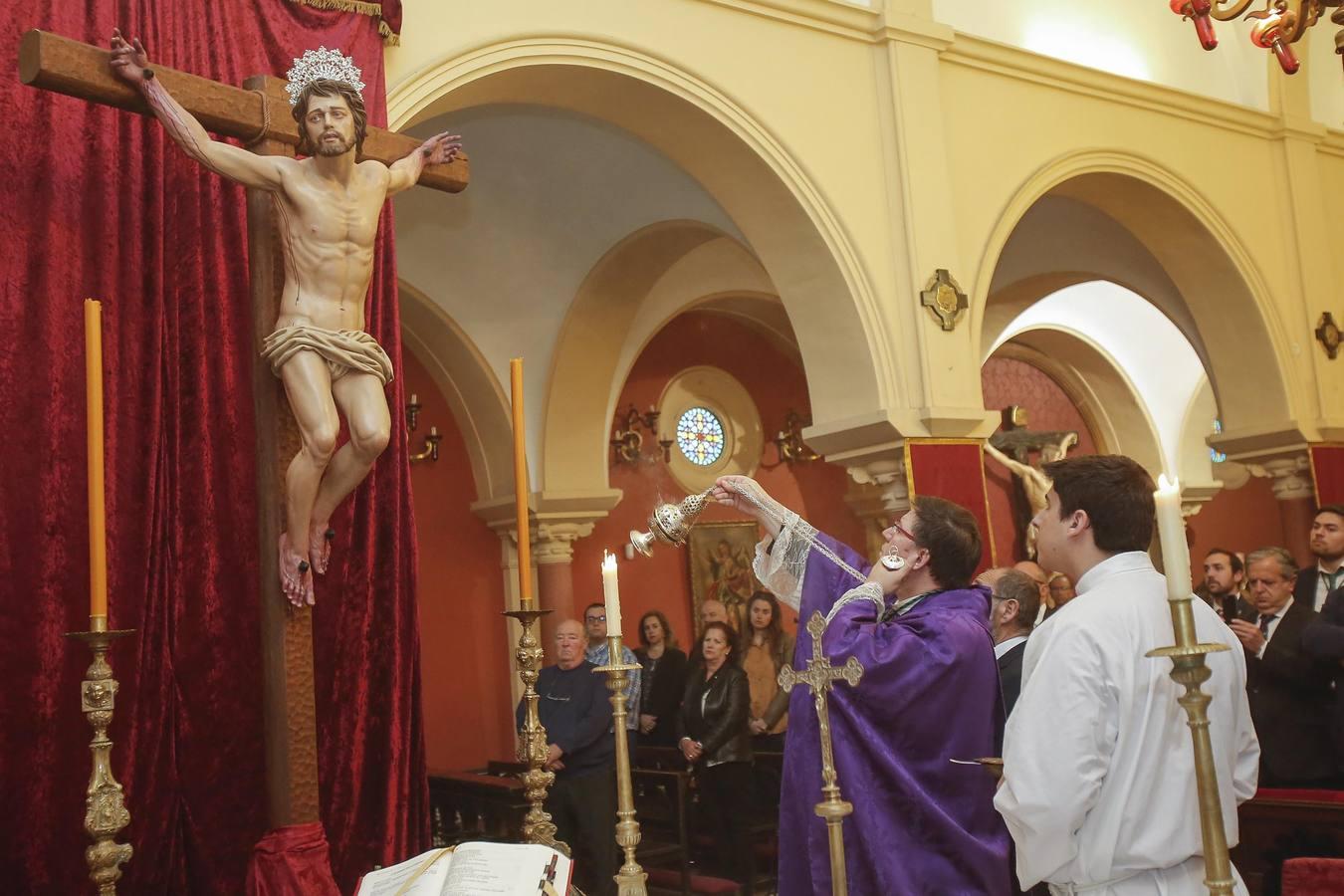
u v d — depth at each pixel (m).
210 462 4.03
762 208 6.99
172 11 4.25
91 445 3.11
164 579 3.87
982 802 2.76
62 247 3.81
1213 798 1.84
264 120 3.46
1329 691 4.71
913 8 7.36
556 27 5.95
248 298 4.16
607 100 6.41
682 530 3.08
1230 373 9.45
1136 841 2.21
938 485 7.05
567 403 9.92
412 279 9.23
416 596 4.44
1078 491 2.42
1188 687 1.85
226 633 3.99
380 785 4.22
